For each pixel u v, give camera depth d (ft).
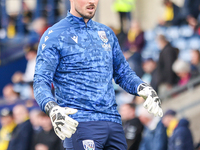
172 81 87.71
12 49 118.42
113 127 28.35
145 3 138.62
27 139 77.30
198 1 105.70
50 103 25.86
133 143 68.33
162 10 134.92
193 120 84.38
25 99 96.63
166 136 70.44
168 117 70.79
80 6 28.63
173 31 107.86
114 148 28.55
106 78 28.78
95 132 27.55
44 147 73.51
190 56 103.55
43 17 106.63
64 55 28.27
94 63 28.45
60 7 105.29
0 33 112.98
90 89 28.04
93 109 27.89
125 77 30.81
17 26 112.68
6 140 86.33
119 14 108.37
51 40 28.30
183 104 86.99
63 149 29.01
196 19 106.11
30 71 103.76
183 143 65.26
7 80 121.70
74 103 27.91
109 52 29.50
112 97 28.99
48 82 27.71
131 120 69.36
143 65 95.40
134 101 90.58
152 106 27.43
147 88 28.60
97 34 29.50
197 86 89.10
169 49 87.76
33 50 103.30
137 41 103.04
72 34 28.66
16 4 132.36
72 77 28.14
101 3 129.08
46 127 73.82
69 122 24.32
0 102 98.68
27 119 79.25
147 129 76.54
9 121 87.10
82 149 27.40
